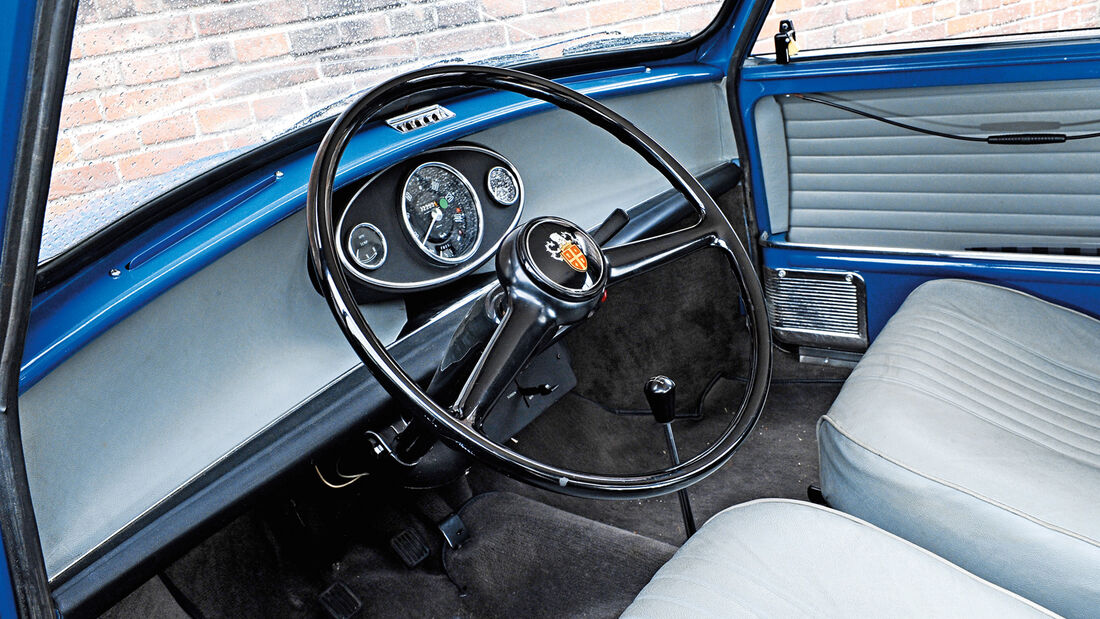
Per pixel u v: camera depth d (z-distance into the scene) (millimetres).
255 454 1144
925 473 1085
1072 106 1515
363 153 1208
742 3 1743
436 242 1295
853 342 1930
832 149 1816
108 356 995
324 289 868
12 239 691
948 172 1694
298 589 1545
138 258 1044
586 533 1566
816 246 1882
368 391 1206
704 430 1982
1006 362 1371
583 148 1639
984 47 1534
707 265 2004
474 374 902
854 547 957
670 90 1814
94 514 1014
